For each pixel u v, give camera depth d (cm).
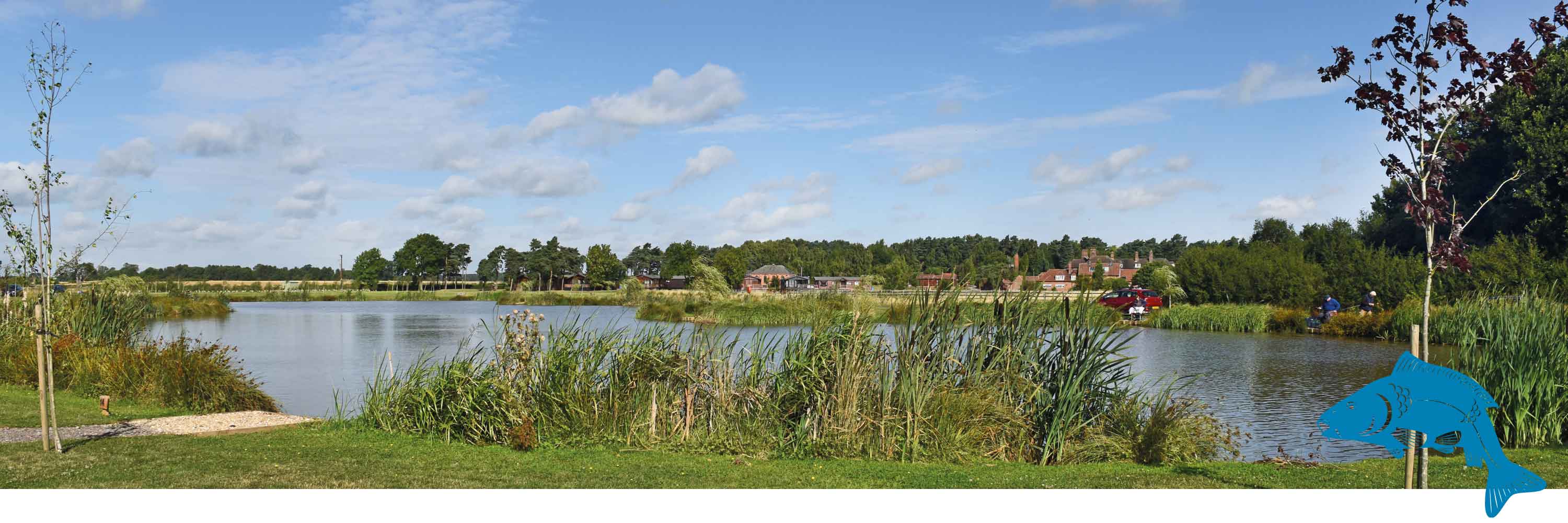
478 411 1020
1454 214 586
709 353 1083
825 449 958
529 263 13000
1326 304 3556
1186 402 1070
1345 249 4716
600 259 12444
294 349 2764
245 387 1411
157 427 1097
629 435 1017
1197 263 4988
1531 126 3491
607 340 1105
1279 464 952
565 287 13050
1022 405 1022
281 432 1065
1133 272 12725
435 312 5616
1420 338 595
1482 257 2973
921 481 818
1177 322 3844
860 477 833
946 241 15012
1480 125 598
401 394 1102
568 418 1031
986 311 1077
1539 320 1168
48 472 776
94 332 1898
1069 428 984
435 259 13438
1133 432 1004
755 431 1012
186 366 1370
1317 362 2297
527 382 1058
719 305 3959
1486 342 1172
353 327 3969
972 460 947
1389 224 4831
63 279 1098
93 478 756
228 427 1100
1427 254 583
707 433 1033
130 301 2159
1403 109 592
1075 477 842
